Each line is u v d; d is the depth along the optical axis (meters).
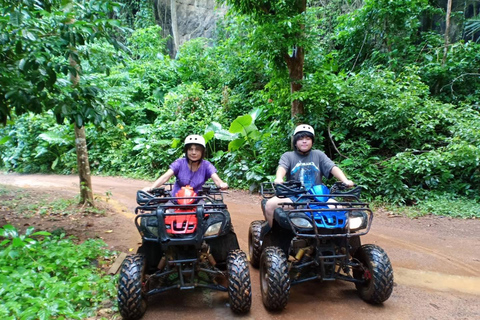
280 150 9.23
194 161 3.94
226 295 3.56
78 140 7.02
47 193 9.18
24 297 3.03
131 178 12.82
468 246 5.21
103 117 4.65
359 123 8.80
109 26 4.36
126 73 16.91
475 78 10.71
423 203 7.54
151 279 3.41
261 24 8.21
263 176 9.40
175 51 23.92
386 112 8.31
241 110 13.50
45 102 4.33
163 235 2.94
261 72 13.38
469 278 4.08
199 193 3.94
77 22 4.06
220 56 17.27
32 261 3.82
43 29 4.31
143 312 3.10
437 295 3.62
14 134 16.12
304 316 3.14
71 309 3.02
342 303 3.39
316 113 8.77
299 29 7.93
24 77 4.20
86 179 7.10
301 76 8.88
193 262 3.08
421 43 12.01
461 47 10.90
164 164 12.84
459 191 8.05
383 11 11.31
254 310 3.25
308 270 3.54
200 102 13.95
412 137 8.45
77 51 4.55
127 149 13.97
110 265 4.20
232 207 7.80
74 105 4.44
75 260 3.93
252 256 4.31
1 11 4.18
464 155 7.42
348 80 9.47
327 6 15.16
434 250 5.03
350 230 3.14
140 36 20.94
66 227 5.83
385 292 3.14
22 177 13.65
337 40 13.44
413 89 8.91
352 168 8.25
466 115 8.58
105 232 5.62
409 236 5.69
